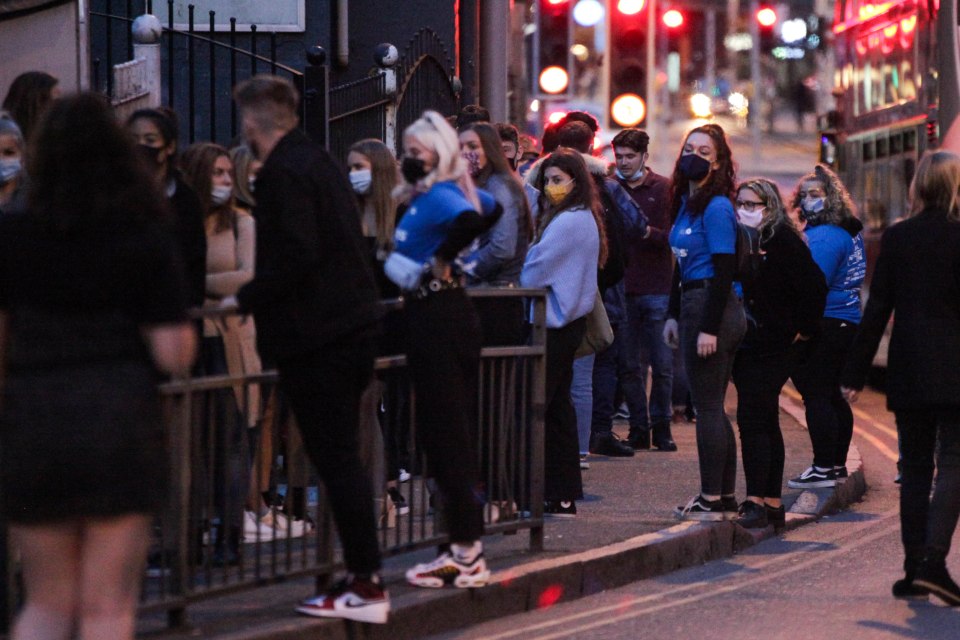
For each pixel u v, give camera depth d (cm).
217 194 1741
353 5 3666
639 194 2767
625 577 1828
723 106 15538
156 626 1422
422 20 3672
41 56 2119
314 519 1697
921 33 3759
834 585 1825
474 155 1981
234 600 1546
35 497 1045
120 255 1065
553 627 1608
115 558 1065
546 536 1917
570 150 2086
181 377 1390
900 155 3941
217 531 1477
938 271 1686
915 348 1681
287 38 3269
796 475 2528
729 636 1571
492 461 1755
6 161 1543
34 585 1080
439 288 1560
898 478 2589
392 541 1697
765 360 2091
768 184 2033
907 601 1734
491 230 1961
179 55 3209
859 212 4394
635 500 2216
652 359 2795
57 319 1062
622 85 3984
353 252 1435
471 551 1612
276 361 1438
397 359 1642
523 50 5362
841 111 4666
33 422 1049
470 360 1588
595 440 2708
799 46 13462
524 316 2053
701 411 2041
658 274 2773
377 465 1711
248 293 1397
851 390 1764
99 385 1058
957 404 1662
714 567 1942
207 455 1448
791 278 2038
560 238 2034
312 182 1400
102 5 3173
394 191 1563
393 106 2747
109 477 1048
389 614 1501
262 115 1417
